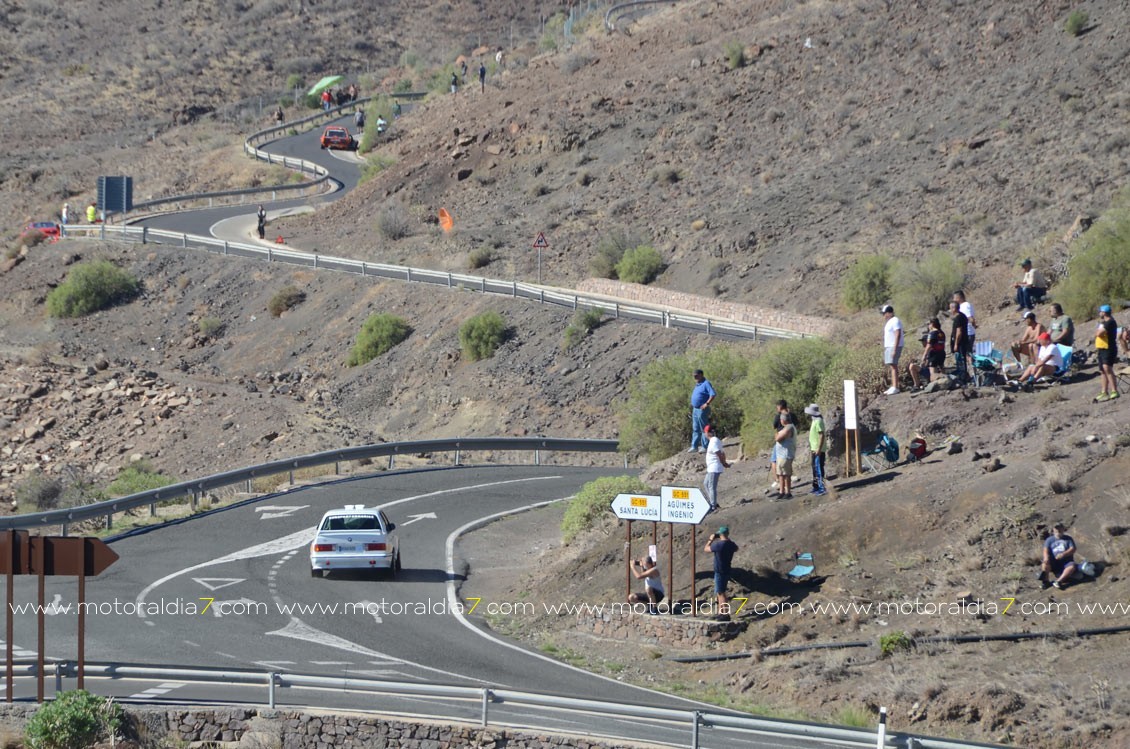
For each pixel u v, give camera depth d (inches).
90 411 2185.0
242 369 2694.4
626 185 3314.5
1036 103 2869.1
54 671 734.5
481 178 3627.0
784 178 3046.3
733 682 808.9
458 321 2514.8
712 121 3476.9
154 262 3149.6
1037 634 773.9
